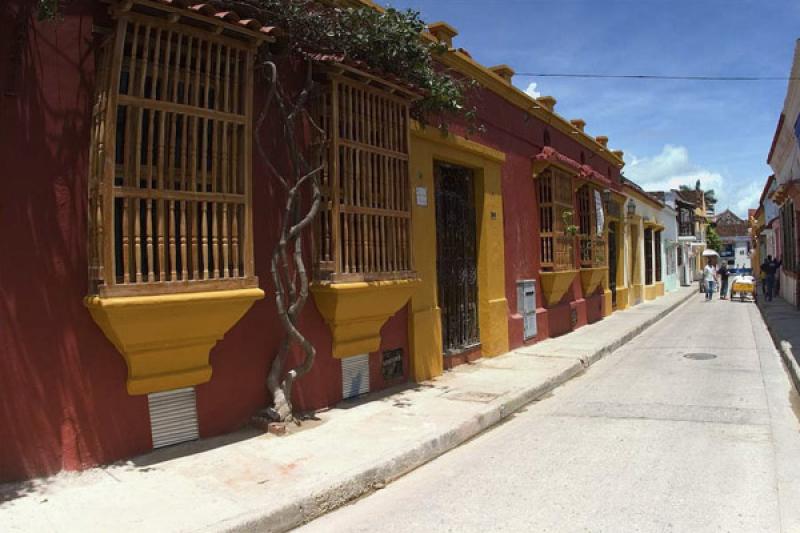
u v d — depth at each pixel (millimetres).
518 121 11328
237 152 5211
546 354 10352
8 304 4301
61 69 4566
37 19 4367
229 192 5137
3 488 4246
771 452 5438
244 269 5184
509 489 4738
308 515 4285
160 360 4961
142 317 4570
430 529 4055
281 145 6137
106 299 4355
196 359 5219
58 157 4547
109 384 4781
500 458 5527
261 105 5945
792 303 20219
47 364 4465
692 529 3912
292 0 5836
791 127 14984
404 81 6820
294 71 6328
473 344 9656
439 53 7570
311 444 5422
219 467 4805
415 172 8016
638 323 15328
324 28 6129
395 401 6992
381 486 4922
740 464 5133
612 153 17859
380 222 6754
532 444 5914
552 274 12000
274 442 5422
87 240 4656
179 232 4855
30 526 3764
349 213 6359
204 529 3750
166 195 4691
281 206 6105
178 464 4840
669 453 5473
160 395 5094
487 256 9891
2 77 4270
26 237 4387
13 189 4336
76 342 4602
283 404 5836
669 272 32312
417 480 5043
